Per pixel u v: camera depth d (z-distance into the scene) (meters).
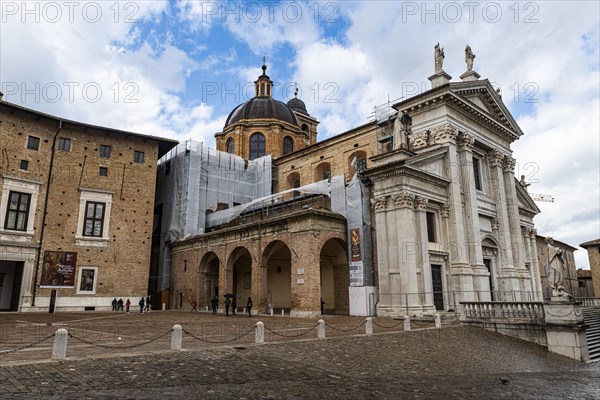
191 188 37.66
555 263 21.50
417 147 29.86
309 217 26.42
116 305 32.81
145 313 30.42
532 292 32.03
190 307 34.84
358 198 27.61
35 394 7.53
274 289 36.09
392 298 25.19
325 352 13.03
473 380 11.22
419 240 25.84
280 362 11.39
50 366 9.39
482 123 32.72
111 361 10.13
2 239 29.27
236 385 9.05
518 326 19.25
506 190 34.69
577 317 17.56
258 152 48.97
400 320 23.23
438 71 30.20
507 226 32.72
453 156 28.80
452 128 29.22
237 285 37.25
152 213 36.16
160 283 37.94
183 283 36.09
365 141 36.09
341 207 28.64
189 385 8.80
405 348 14.78
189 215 37.16
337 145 38.62
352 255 27.30
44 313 29.08
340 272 29.28
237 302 36.94
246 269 37.88
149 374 9.36
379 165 26.72
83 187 33.25
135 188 35.69
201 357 11.18
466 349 15.84
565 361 16.19
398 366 12.22
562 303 17.77
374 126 35.09
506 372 12.95
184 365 10.30
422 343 15.88
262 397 8.27
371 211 27.91
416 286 24.70
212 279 35.41
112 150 35.12
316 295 25.86
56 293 30.81
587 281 63.66
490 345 17.11
